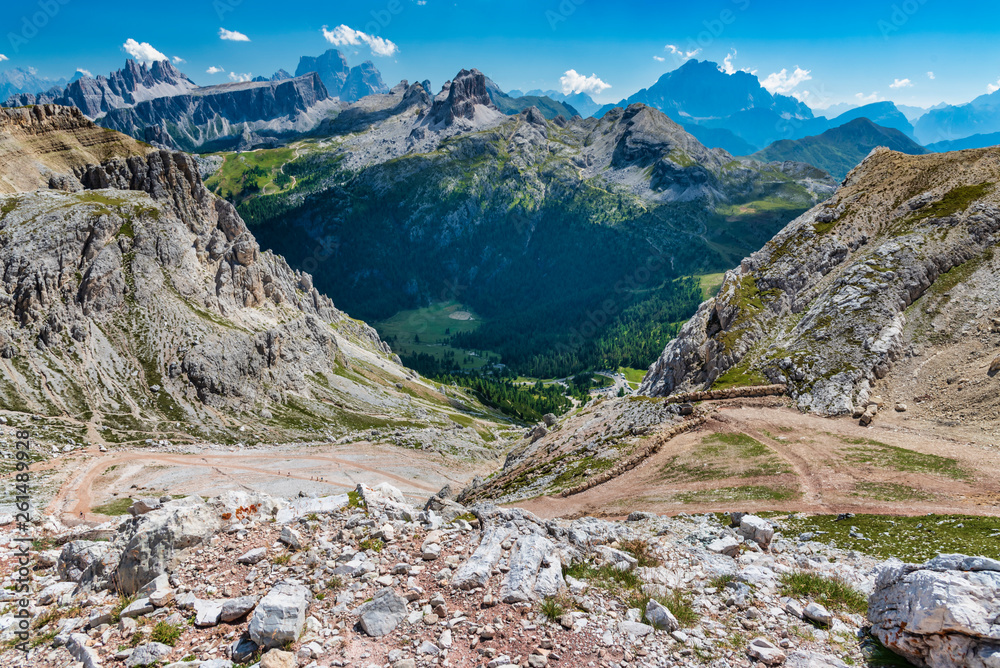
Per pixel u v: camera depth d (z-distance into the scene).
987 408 50.28
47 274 130.62
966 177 88.12
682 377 87.94
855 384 63.41
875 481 41.22
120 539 17.78
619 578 16.70
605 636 13.21
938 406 54.91
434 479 123.62
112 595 15.50
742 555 22.08
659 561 19.33
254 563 16.48
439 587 15.17
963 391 54.81
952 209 81.75
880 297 72.88
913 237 79.69
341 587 15.18
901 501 36.88
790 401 65.94
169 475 95.12
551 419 113.81
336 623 13.59
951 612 11.98
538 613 14.00
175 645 12.77
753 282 93.81
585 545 18.86
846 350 68.69
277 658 11.73
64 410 112.50
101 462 94.94
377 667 11.95
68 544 18.50
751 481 46.06
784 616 15.36
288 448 127.88
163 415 124.25
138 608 14.12
